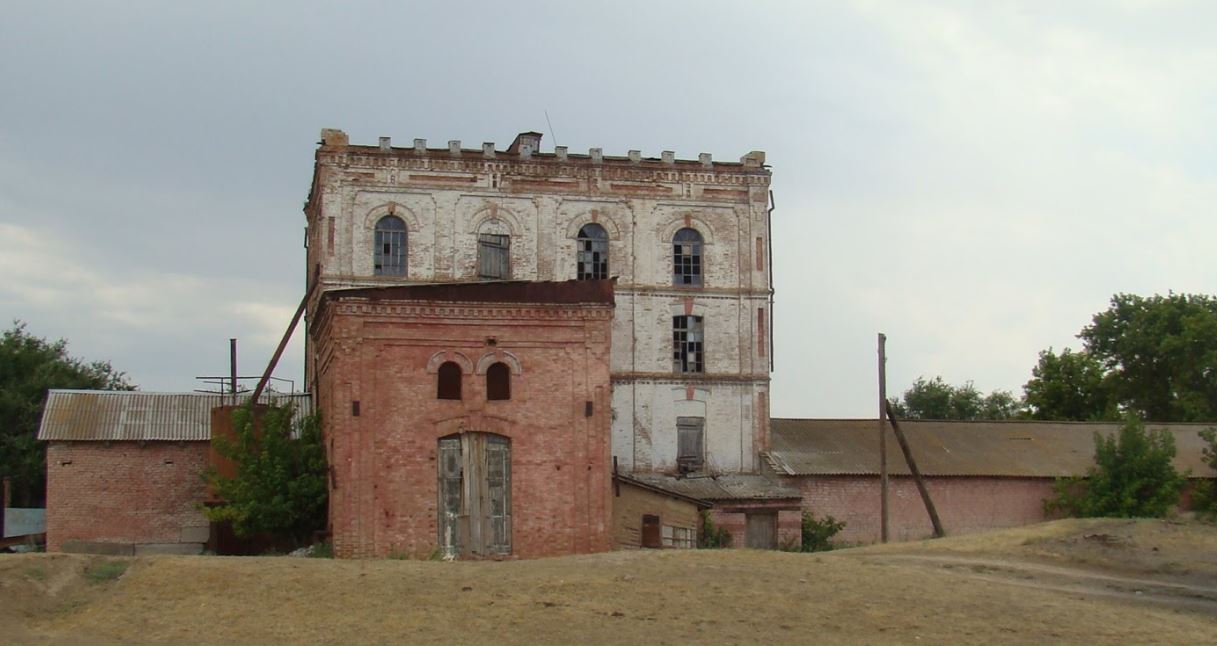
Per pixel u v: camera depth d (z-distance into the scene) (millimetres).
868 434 53375
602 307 38031
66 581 23281
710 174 52188
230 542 44188
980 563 29641
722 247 52000
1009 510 51031
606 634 21000
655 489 43094
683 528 43375
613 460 46344
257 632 20938
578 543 36969
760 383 51312
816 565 27047
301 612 21953
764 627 21703
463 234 49844
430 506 36219
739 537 47000
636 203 51438
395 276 49094
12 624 21000
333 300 36250
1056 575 28172
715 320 51438
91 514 46812
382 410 36312
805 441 52094
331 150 49031
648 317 50812
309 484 41000
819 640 21078
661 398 50312
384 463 36094
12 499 64688
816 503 49312
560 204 50812
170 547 46938
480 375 37125
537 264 50281
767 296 52031
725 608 22797
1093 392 71625
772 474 49469
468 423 36812
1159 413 70125
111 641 20453
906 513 49969
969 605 23641
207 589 23188
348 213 49000
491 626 21281
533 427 37281
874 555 31422
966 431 54875
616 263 50906
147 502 47250
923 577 26094
